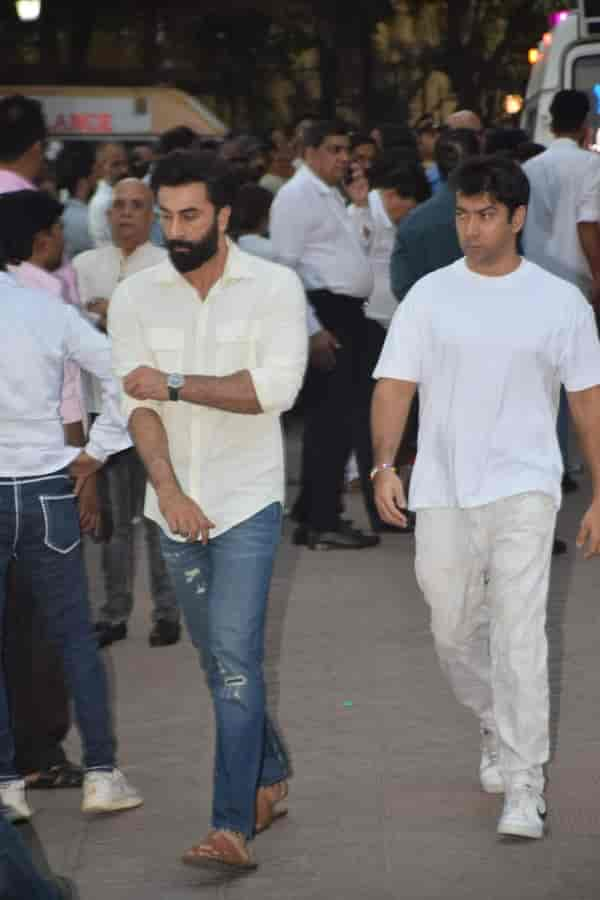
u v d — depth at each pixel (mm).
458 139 12250
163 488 6875
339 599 11789
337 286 13109
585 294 14727
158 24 46500
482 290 7215
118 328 7133
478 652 7629
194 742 8758
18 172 9492
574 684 9547
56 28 45000
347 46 48688
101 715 7723
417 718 9016
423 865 7008
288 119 50125
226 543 7000
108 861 7188
